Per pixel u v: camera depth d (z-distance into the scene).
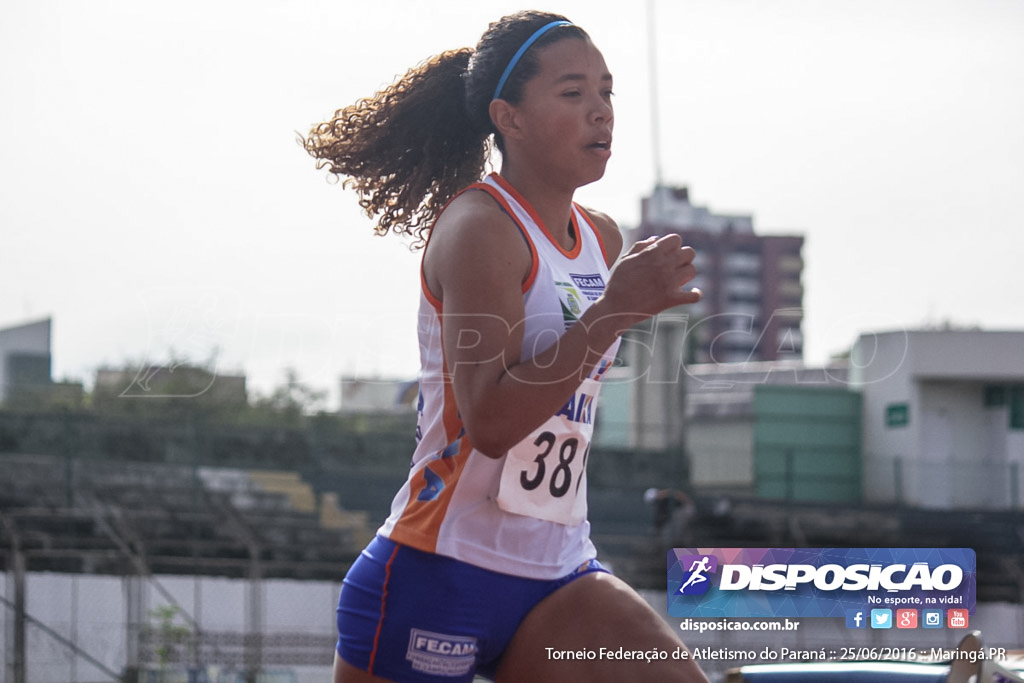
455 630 3.10
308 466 24.62
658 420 29.55
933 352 32.50
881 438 32.41
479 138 3.58
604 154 3.14
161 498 21.67
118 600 16.56
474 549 3.08
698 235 123.06
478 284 2.86
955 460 32.31
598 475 27.34
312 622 17.80
